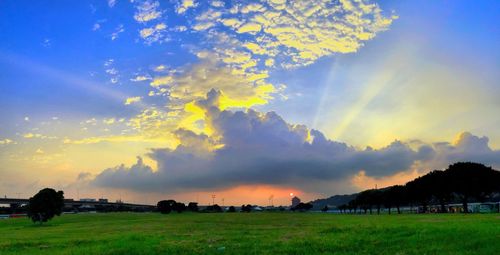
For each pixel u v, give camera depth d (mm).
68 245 41000
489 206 133375
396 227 41438
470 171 131250
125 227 78938
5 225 113938
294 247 31672
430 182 148000
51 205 114812
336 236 37344
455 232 33500
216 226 75688
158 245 35094
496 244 27047
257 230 57250
